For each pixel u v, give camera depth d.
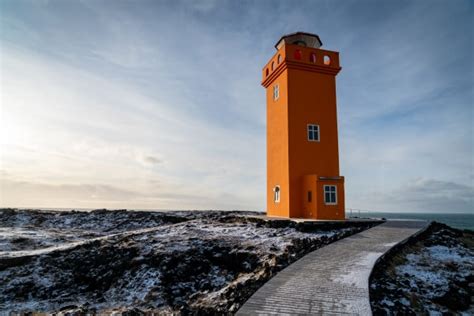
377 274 11.06
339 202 21.11
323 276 10.03
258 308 7.97
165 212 38.91
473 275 12.27
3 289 13.70
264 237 17.19
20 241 21.69
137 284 13.43
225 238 17.25
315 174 21.89
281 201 22.92
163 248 15.84
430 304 9.87
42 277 14.69
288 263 11.83
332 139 23.03
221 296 10.72
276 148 24.33
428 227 18.75
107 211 39.19
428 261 13.41
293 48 22.86
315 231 17.81
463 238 18.50
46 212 38.41
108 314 11.08
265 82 26.59
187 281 13.48
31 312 11.80
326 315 7.57
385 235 15.81
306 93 22.91
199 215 35.94
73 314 11.15
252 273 12.77
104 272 14.75
